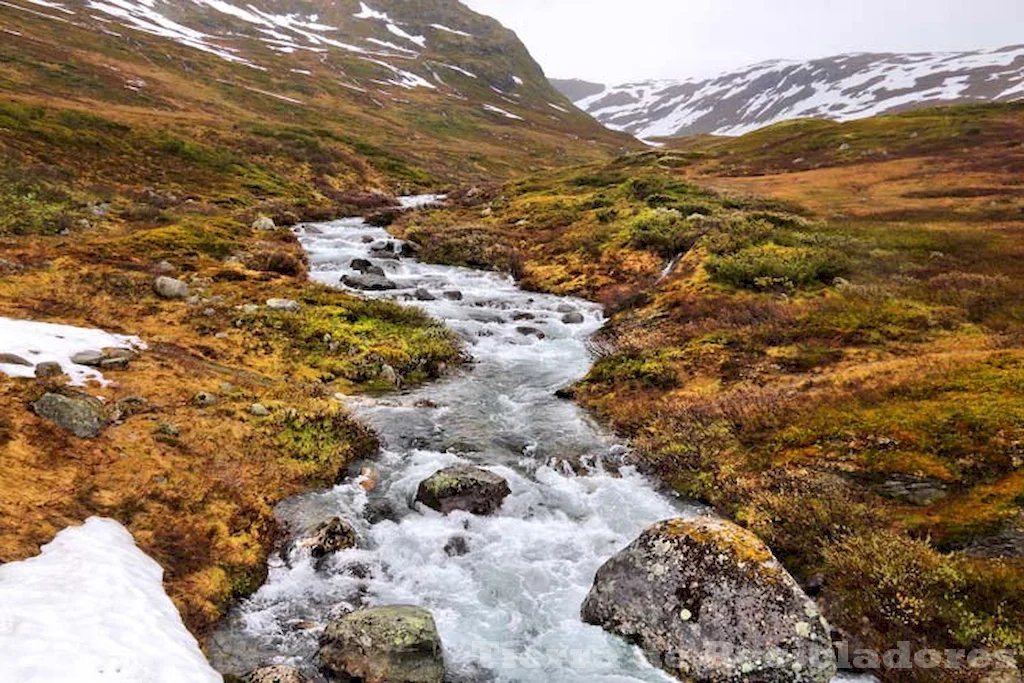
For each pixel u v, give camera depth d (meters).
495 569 10.70
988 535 9.73
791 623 8.33
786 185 54.62
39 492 9.38
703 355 19.73
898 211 39.12
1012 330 18.64
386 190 72.62
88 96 73.00
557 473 14.25
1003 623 8.02
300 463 13.08
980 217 36.00
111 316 18.91
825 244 30.66
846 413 13.95
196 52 128.38
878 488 11.55
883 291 23.38
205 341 18.69
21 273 20.86
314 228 45.44
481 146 128.62
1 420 10.70
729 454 14.03
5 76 66.75
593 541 11.70
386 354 20.45
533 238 42.12
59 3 128.50
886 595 8.89
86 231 30.22
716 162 79.50
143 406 13.24
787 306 22.95
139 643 6.89
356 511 12.02
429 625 8.34
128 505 9.93
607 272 33.78
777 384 17.05
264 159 67.75
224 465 12.07
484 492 12.43
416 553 10.92
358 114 125.00
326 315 22.95
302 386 16.91
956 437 11.97
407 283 32.91
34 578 7.43
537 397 19.39
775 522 11.45
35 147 42.75
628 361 20.38
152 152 54.09
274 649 8.38
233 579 9.45
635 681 8.36
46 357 14.09
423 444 15.40
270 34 186.62
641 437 15.59
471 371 21.55
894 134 75.44
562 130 177.75
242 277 26.45
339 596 9.68
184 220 36.88
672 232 35.44
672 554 9.27
